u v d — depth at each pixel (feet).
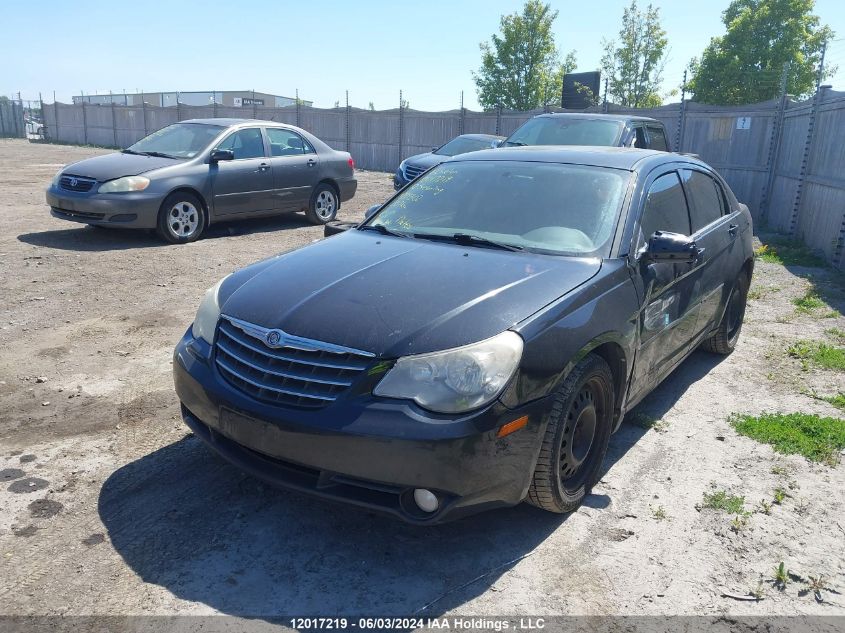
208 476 11.67
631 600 9.03
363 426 8.69
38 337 18.13
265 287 10.89
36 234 31.40
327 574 9.32
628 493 11.64
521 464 9.40
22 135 137.59
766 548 10.20
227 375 10.12
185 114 104.47
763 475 12.35
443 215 13.43
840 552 10.16
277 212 35.42
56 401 14.35
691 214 15.31
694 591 9.23
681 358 14.92
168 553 9.61
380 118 85.40
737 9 102.06
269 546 9.86
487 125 76.38
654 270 12.43
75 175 29.78
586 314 10.37
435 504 8.90
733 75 98.07
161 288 23.29
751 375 17.40
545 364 9.50
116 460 12.10
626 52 97.71
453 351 8.98
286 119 95.40
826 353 18.62
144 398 14.65
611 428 11.67
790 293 25.86
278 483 9.53
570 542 10.21
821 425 14.06
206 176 31.37
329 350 9.19
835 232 31.76
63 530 10.02
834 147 33.76
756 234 41.57
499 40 104.88
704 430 14.19
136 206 29.14
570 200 12.94
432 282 10.39
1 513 10.37
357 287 10.36
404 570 9.46
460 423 8.70
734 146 50.85
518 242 12.18
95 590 8.80
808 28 99.86
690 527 10.68
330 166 37.91
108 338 18.28
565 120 33.63
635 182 13.25
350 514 10.74
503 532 10.42
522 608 8.80
